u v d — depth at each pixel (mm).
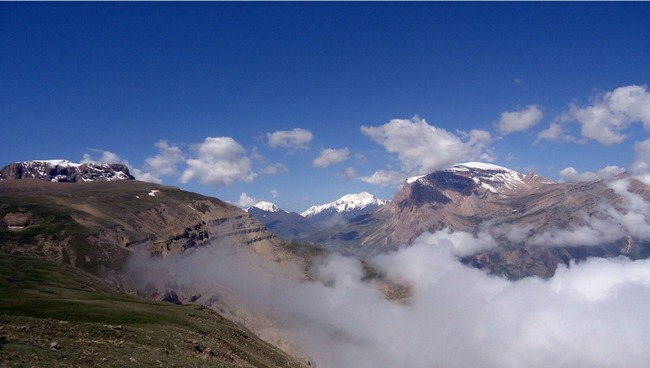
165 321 97562
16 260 170375
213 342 92562
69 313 87812
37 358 50844
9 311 83688
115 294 147250
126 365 57156
